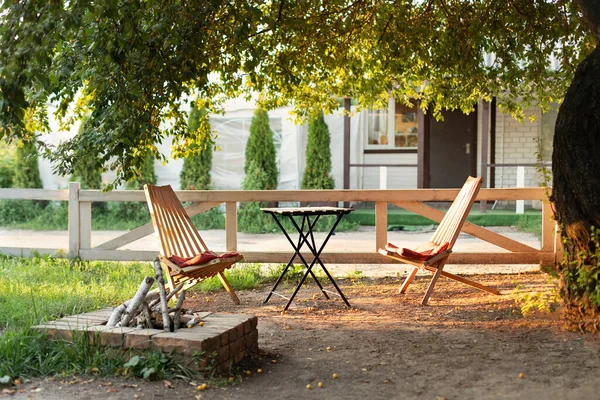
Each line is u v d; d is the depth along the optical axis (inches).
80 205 383.6
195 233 295.1
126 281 327.9
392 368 189.8
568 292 233.8
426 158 642.8
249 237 550.6
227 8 243.1
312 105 378.9
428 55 307.1
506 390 169.0
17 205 680.4
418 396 166.2
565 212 231.5
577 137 224.4
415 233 565.9
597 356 194.9
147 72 228.4
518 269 381.4
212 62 285.1
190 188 647.1
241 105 653.9
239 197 361.7
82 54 231.0
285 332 234.7
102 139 247.0
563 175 230.7
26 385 171.9
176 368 178.7
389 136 716.0
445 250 280.4
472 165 740.0
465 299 289.1
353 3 299.9
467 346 210.8
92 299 279.7
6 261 381.4
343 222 598.9
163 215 283.1
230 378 179.3
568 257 234.7
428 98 367.9
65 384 172.6
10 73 171.3
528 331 226.4
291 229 586.6
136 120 235.8
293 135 649.6
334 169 672.4
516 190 354.9
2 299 280.8
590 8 217.6
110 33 212.7
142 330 189.0
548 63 331.3
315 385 175.6
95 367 181.3
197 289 321.1
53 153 277.7
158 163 664.4
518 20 305.9
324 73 328.2
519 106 361.1
